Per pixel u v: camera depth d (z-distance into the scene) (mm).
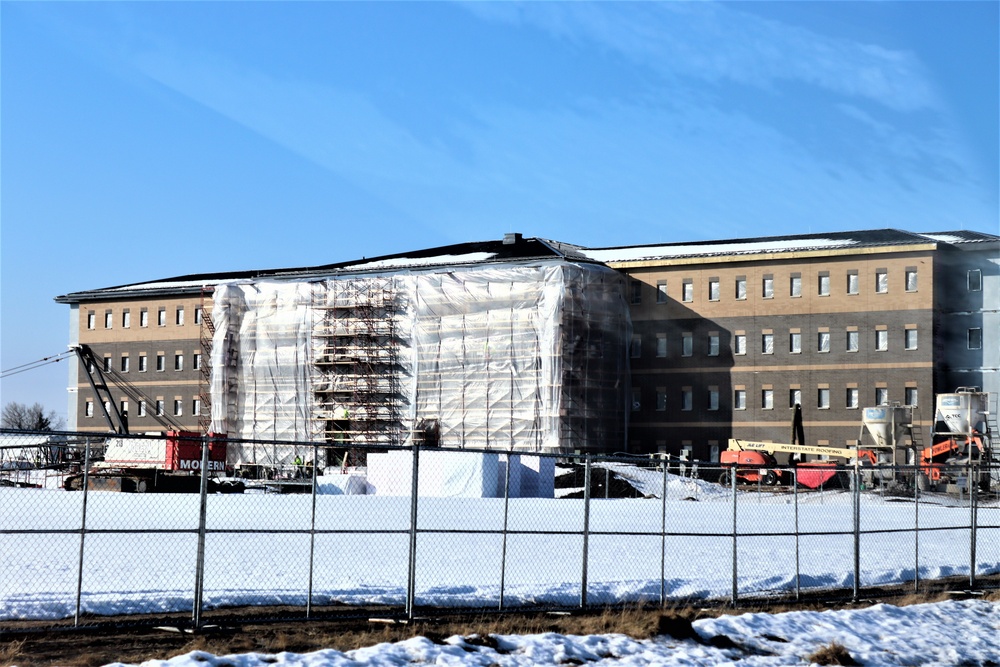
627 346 99812
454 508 55188
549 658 19266
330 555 34469
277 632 20250
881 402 92188
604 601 24859
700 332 99062
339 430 105375
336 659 17734
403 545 38188
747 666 20219
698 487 76750
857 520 27578
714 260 98562
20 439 91312
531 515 50719
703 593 26672
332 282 108312
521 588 26031
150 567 30312
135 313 121938
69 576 28141
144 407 120188
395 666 17828
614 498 69750
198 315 118562
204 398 115562
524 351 98250
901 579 30984
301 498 64688
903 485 77375
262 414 109688
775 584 28672
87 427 123188
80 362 124188
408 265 106875
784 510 57344
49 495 63281
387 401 105000
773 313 96750
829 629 23344
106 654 18031
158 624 20297
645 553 36469
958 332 93562
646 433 100188
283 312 110188
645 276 101500
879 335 93000
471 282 101188
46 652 18141
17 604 21688
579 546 38719
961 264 93938
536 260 98875
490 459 70000
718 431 97688
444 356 101750
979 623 25734
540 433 96562
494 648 19562
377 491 72000
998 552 40062
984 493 73375
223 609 22266
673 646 21047
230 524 42969
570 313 97062
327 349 107562
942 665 21984
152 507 53000
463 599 24016
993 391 91812
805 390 95000
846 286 94438
